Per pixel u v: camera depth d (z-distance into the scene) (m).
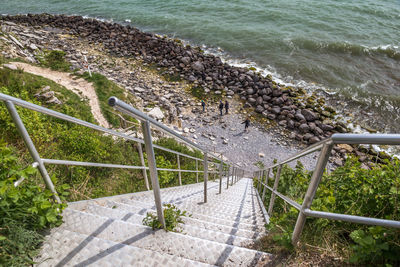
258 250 2.10
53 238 1.77
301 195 3.46
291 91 21.41
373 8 42.72
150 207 3.18
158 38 30.17
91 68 22.12
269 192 5.44
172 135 2.21
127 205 2.93
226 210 4.09
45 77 15.36
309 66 26.08
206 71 23.62
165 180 5.95
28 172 1.70
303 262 1.79
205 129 17.75
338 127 17.67
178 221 2.55
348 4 45.12
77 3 50.53
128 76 22.20
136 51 26.97
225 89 21.58
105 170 4.76
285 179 4.74
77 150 4.79
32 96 9.97
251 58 28.30
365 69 25.77
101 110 12.88
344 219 1.50
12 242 1.50
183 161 8.49
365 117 19.12
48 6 48.28
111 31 31.50
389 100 20.83
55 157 4.07
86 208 2.54
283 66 26.34
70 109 10.09
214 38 33.34
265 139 17.39
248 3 47.66
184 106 19.59
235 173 9.94
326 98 21.25
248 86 21.69
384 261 1.59
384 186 2.35
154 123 1.71
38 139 4.12
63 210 2.08
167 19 40.12
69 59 22.70
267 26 36.84
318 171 1.49
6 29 24.22
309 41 31.33
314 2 46.66
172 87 21.50
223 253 1.91
